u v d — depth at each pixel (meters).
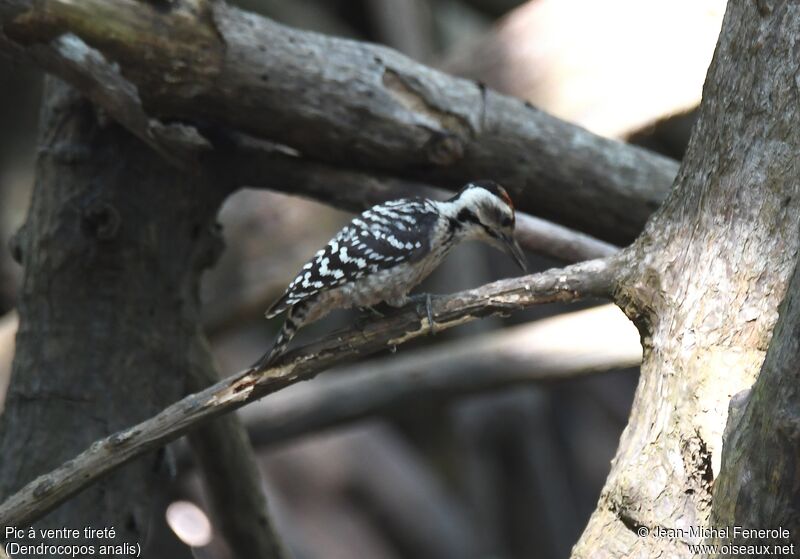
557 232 10.91
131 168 10.80
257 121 10.38
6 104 19.83
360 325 8.25
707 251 7.35
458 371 14.14
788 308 6.16
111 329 10.72
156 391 10.95
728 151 7.41
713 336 7.14
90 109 10.78
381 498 22.20
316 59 10.35
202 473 12.27
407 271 9.27
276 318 23.14
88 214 10.57
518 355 13.70
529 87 13.55
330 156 10.87
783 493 6.13
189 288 11.30
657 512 6.91
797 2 7.30
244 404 8.18
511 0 21.81
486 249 23.94
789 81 7.27
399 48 22.34
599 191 11.34
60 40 9.40
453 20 25.14
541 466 24.11
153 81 9.82
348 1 24.38
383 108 10.56
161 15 9.62
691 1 13.02
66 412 10.51
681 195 7.69
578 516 25.12
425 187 10.98
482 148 10.94
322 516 21.36
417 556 21.97
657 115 12.93
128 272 10.78
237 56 9.96
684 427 6.98
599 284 7.87
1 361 14.18
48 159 10.88
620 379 26.34
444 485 24.25
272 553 12.64
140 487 10.69
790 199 7.16
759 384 6.25
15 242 11.15
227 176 11.05
